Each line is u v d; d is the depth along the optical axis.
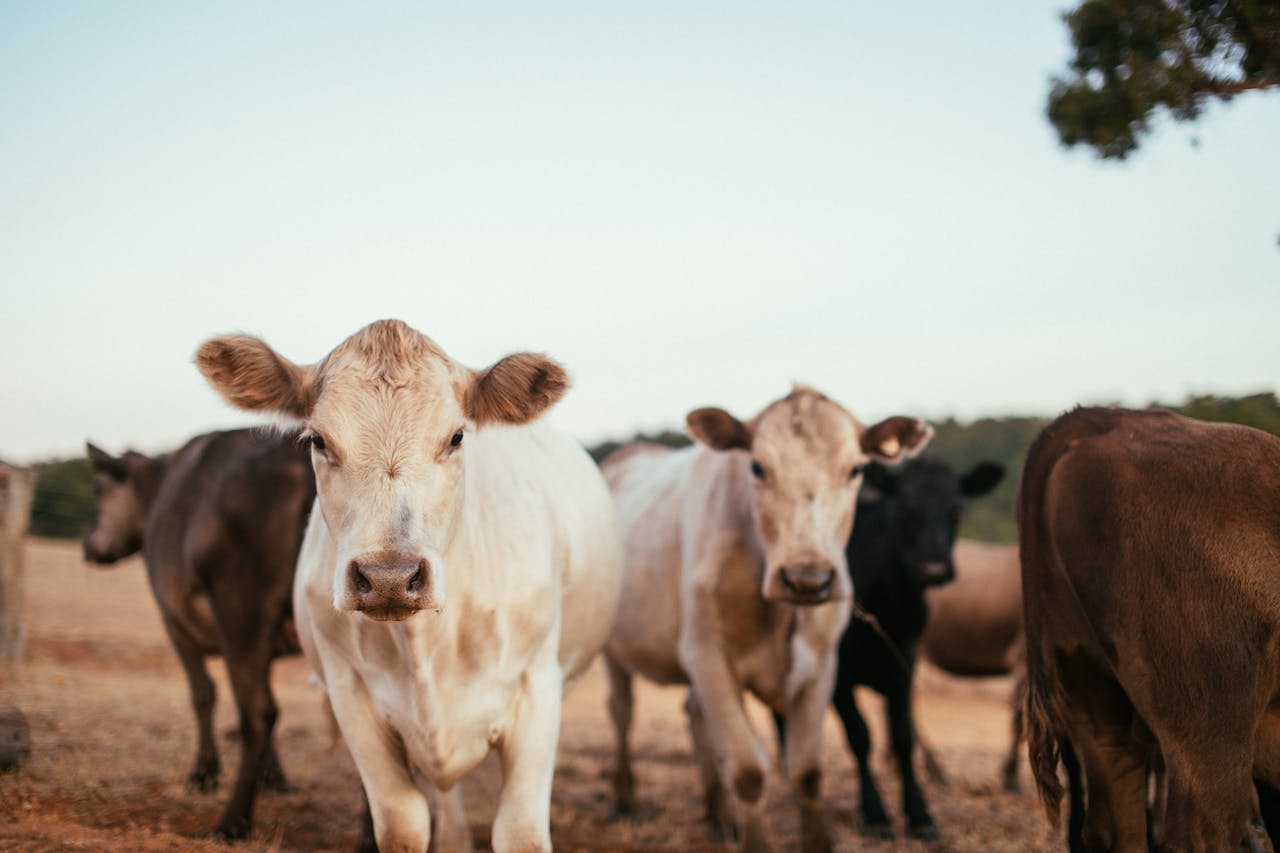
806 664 6.58
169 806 6.61
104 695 10.93
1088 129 6.06
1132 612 4.00
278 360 4.32
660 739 12.20
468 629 4.49
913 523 8.04
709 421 6.70
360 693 4.66
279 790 7.75
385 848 4.56
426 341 4.32
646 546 7.91
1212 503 3.92
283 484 6.57
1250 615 3.81
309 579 4.71
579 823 7.78
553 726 4.83
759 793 6.55
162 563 7.34
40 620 16.84
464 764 4.60
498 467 5.02
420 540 3.88
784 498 6.33
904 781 7.80
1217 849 3.78
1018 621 12.22
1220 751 3.81
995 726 16.30
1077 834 6.07
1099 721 4.45
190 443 7.85
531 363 4.43
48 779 6.70
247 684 6.43
